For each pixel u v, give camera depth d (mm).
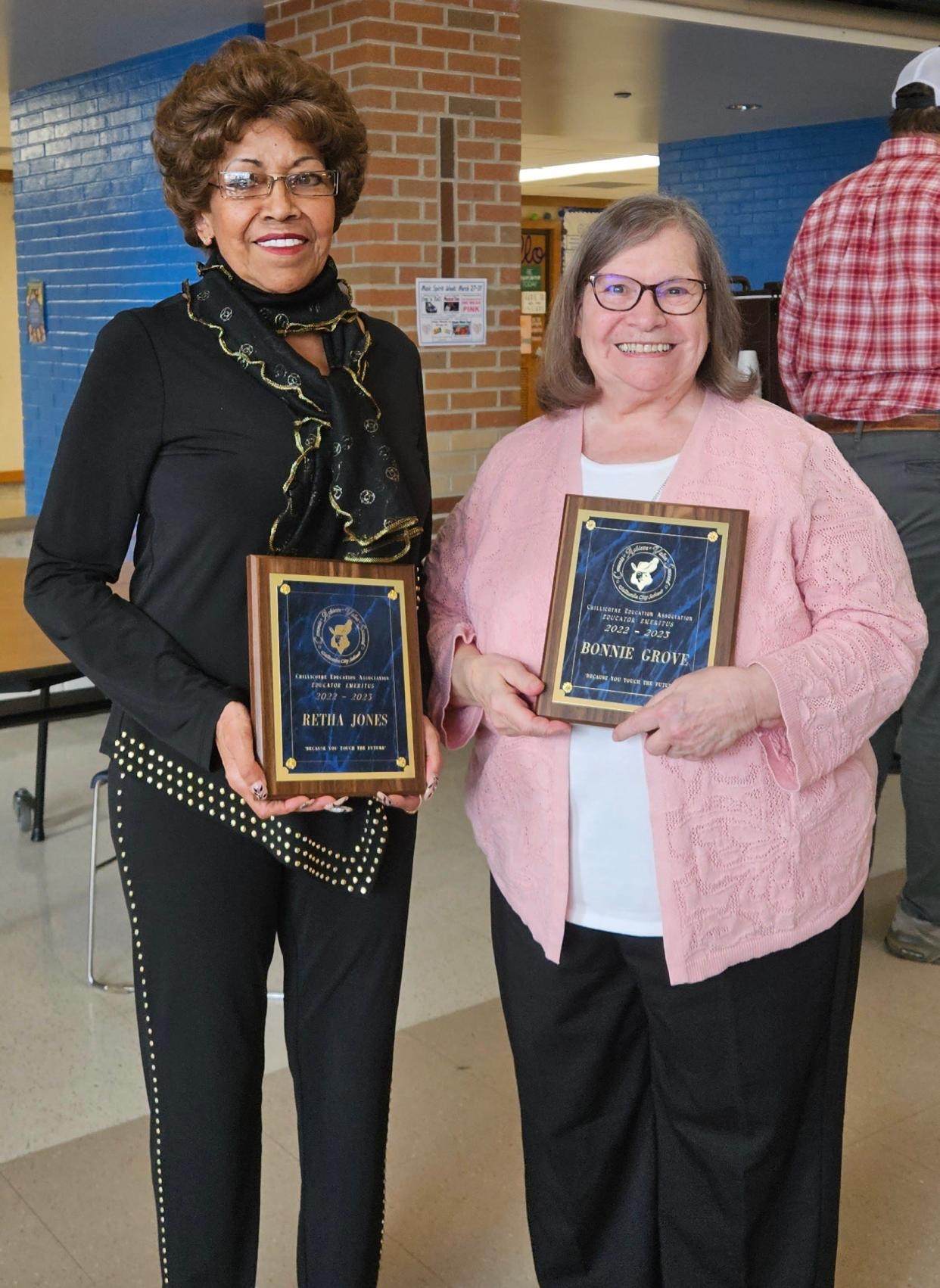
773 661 1517
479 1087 2715
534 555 1667
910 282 2967
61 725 5445
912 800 3225
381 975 1710
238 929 1620
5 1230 2256
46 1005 3123
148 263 6094
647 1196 1818
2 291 13602
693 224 1598
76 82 6344
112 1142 2533
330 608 1505
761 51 6340
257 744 1469
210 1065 1634
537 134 9547
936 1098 2660
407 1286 2107
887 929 3451
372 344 1666
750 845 1580
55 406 6992
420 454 1744
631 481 1649
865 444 3109
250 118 1492
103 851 4082
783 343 3252
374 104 4699
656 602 1544
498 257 5152
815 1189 1718
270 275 1543
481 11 4918
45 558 1554
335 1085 1711
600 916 1646
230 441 1524
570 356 1705
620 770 1601
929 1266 2158
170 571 1554
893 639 1588
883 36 6199
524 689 1599
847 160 8867
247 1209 1710
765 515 1577
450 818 4359
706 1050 1636
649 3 5367
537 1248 1873
